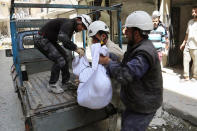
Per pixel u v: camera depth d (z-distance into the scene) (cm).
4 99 468
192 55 489
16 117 373
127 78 160
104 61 183
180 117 344
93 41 244
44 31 298
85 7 316
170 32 639
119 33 352
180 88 458
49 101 251
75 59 276
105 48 226
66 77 323
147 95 174
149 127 317
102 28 235
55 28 297
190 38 482
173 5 639
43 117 212
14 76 441
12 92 520
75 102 237
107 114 249
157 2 620
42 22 438
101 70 211
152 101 174
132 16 170
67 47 267
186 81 505
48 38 298
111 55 235
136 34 171
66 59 318
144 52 160
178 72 593
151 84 172
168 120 338
